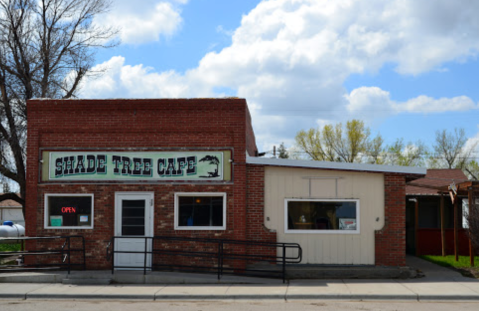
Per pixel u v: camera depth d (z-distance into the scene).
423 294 12.41
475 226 16.98
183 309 11.19
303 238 15.58
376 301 12.15
